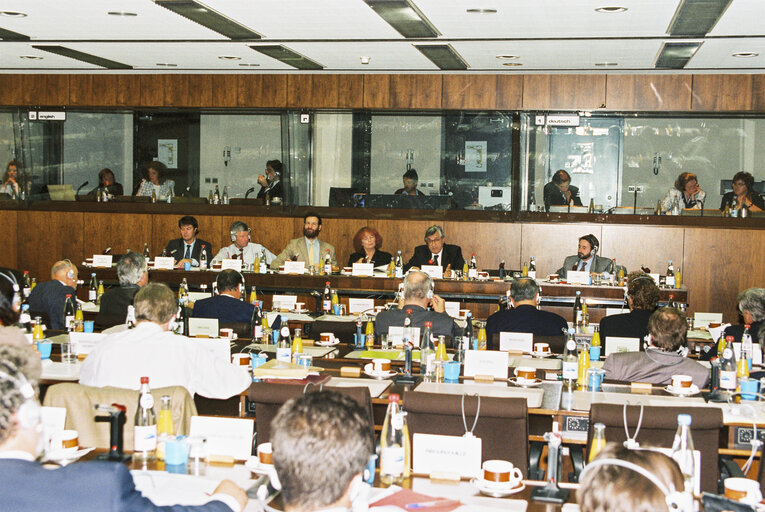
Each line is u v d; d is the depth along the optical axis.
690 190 9.77
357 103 10.23
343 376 4.19
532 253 9.96
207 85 10.54
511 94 9.93
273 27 7.30
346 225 10.41
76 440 2.79
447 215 10.19
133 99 10.71
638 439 3.00
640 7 6.19
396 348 5.09
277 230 10.51
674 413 2.96
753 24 6.66
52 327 6.21
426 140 10.26
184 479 2.48
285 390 3.26
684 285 8.87
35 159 11.15
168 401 2.87
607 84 9.73
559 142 10.02
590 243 8.80
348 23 7.05
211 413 4.41
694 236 9.52
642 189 9.91
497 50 8.20
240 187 10.73
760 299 5.16
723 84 9.49
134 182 10.94
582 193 10.03
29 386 1.90
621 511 1.54
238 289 5.86
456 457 2.68
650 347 4.21
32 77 10.88
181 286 7.62
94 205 10.80
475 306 8.21
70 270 6.43
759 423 3.35
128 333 3.84
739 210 9.55
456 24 6.98
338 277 8.38
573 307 8.05
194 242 9.33
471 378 4.21
